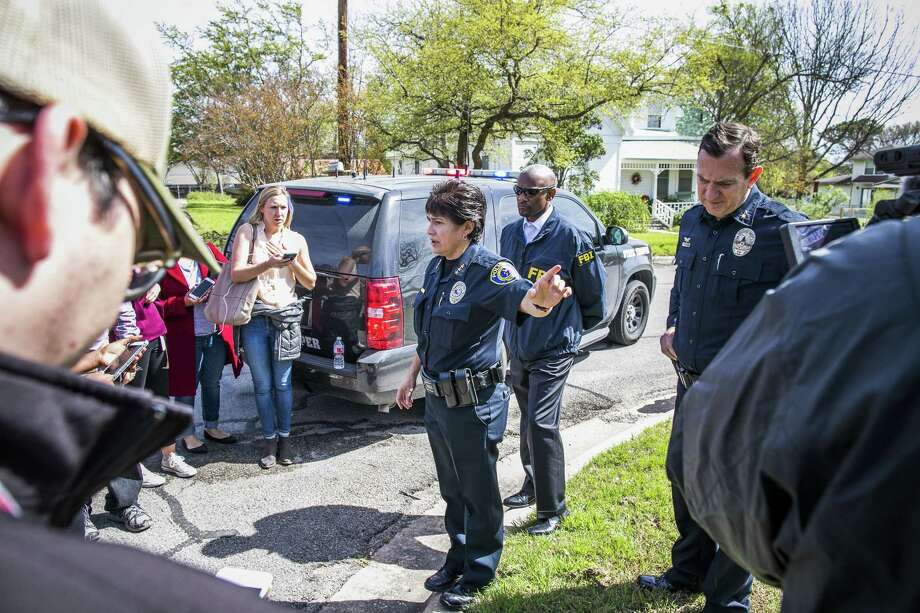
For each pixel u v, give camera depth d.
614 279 6.74
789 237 1.71
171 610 0.41
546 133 16.50
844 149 26.86
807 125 26.02
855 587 0.60
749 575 2.47
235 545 3.37
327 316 4.55
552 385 3.37
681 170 34.22
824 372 0.66
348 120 12.93
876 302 0.66
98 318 0.59
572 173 24.94
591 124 18.19
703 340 2.74
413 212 4.58
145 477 3.99
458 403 2.71
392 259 4.40
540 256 3.53
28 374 0.50
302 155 12.54
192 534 3.48
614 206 22.12
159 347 3.83
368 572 3.14
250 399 5.45
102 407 0.55
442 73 15.19
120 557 0.44
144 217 0.69
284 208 4.07
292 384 4.82
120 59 0.61
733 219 2.68
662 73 15.62
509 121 16.94
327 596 2.96
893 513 0.58
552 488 3.36
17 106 0.53
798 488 0.65
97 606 0.39
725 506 0.79
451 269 2.80
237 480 4.09
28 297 0.51
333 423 5.00
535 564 3.03
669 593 2.84
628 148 31.89
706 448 0.83
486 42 14.82
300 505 3.79
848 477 0.61
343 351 4.47
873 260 0.70
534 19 14.44
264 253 4.05
